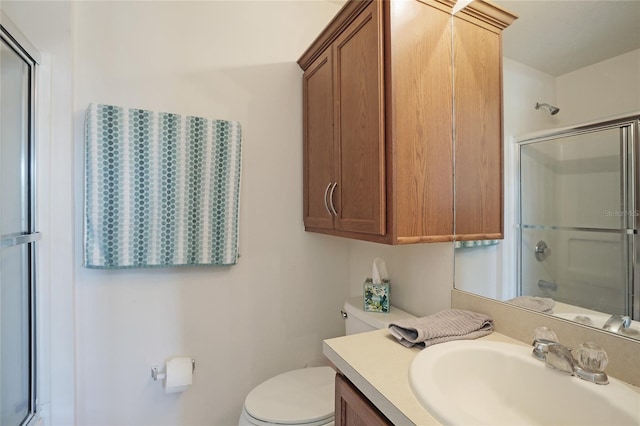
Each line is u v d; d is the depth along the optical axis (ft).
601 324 2.58
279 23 5.41
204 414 4.89
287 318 5.51
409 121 3.47
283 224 5.46
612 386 2.17
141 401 4.51
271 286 5.37
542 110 3.05
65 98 3.98
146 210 4.34
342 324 5.98
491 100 3.49
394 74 3.37
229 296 5.06
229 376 5.07
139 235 4.31
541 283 3.04
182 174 4.53
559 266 2.90
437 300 4.19
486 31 3.54
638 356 2.31
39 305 3.85
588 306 2.68
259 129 5.26
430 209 3.61
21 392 3.64
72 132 4.05
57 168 3.95
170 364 4.48
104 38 4.31
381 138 3.42
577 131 2.76
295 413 3.81
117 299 4.38
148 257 4.36
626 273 2.44
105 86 4.30
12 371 3.46
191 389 4.80
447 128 3.75
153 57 4.57
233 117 5.06
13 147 3.47
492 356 2.77
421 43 3.57
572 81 2.81
